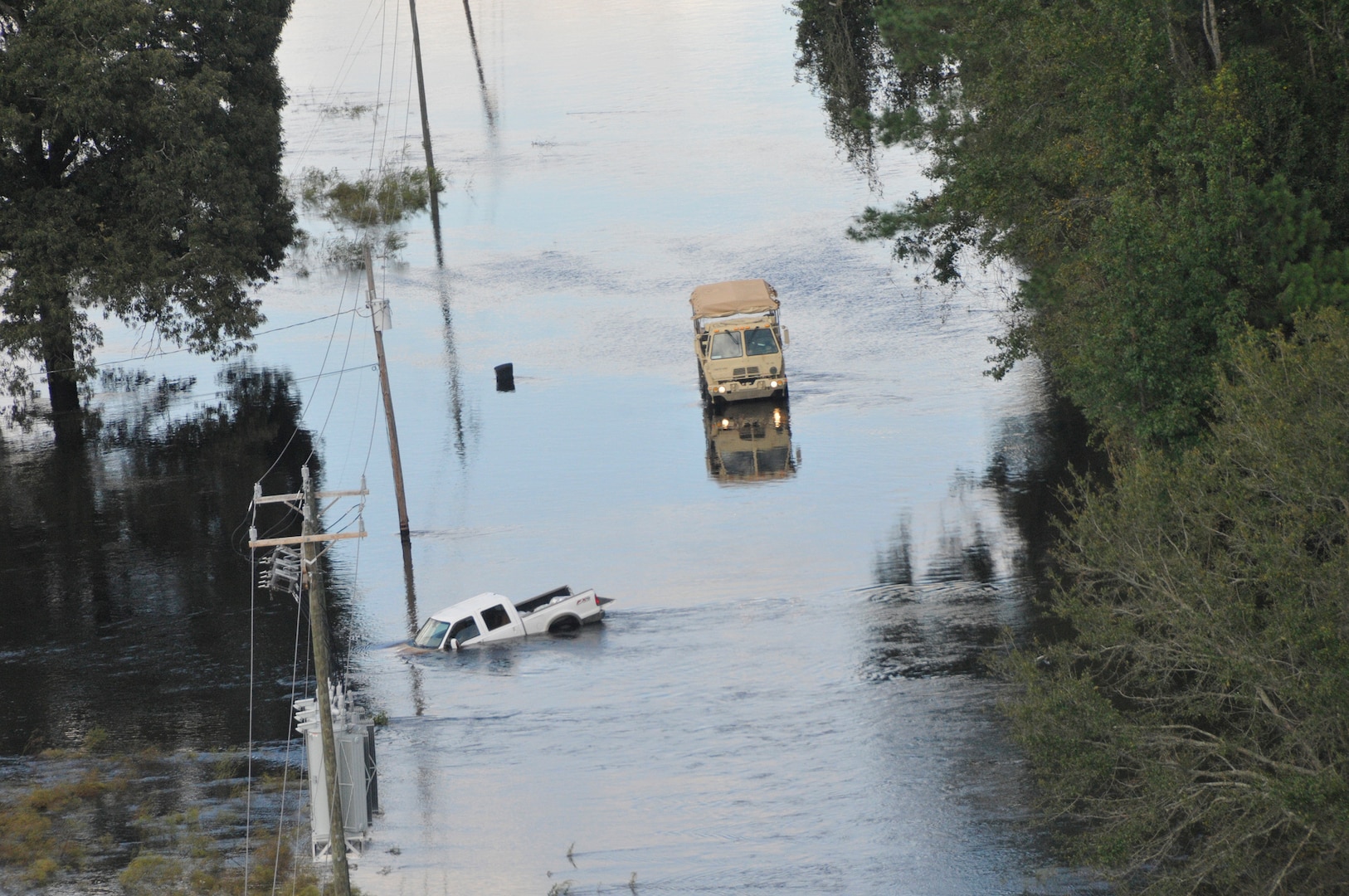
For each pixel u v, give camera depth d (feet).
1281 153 272.92
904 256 441.68
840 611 326.44
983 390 529.04
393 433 403.34
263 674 312.91
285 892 214.69
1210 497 196.24
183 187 520.83
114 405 587.27
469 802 246.06
